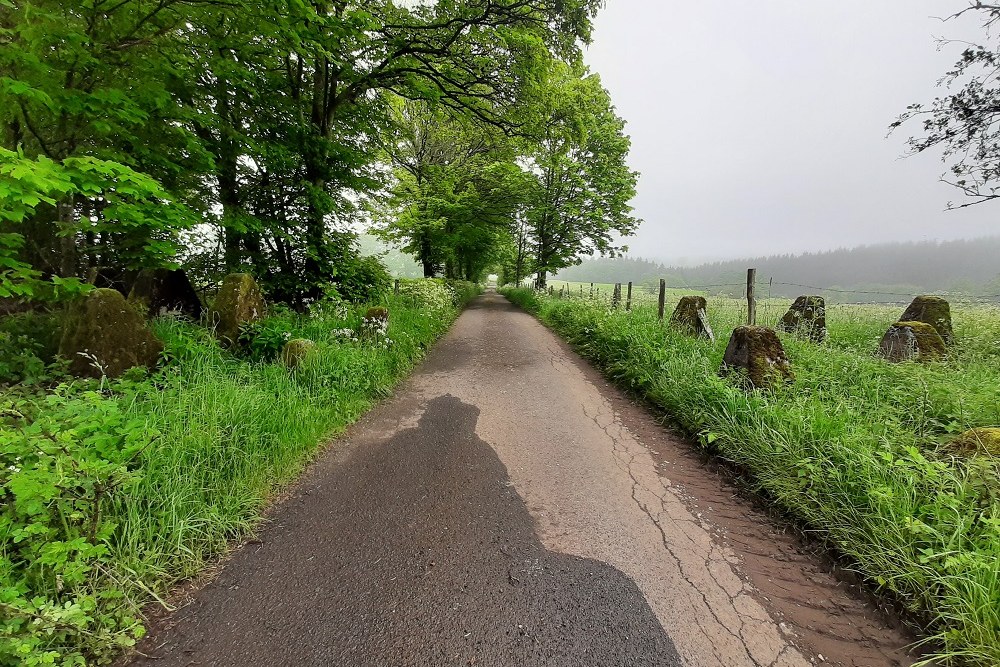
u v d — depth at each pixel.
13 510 1.88
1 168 2.42
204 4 4.57
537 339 9.74
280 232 7.28
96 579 1.89
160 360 4.07
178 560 2.17
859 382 4.42
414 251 19.38
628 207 19.17
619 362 6.37
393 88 9.47
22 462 1.99
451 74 8.67
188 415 3.13
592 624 1.88
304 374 4.61
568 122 10.75
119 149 5.00
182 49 5.24
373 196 10.66
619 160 19.08
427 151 17.20
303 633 1.80
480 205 16.64
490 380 6.13
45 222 4.72
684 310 7.21
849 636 1.86
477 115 9.97
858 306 10.73
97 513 1.93
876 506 2.43
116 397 3.15
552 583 2.14
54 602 1.74
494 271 46.94
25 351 3.64
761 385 4.28
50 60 3.67
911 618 1.96
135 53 4.36
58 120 3.96
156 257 4.88
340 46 7.50
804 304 7.73
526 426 4.38
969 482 2.40
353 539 2.48
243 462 3.02
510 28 7.86
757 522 2.75
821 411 3.36
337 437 3.97
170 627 1.82
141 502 2.33
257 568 2.21
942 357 5.39
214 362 4.40
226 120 6.74
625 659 1.71
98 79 4.17
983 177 6.75
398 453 3.68
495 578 2.17
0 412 2.39
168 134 5.32
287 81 7.64
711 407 4.04
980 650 1.67
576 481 3.25
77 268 4.89
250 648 1.72
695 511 2.86
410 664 1.66
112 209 3.71
